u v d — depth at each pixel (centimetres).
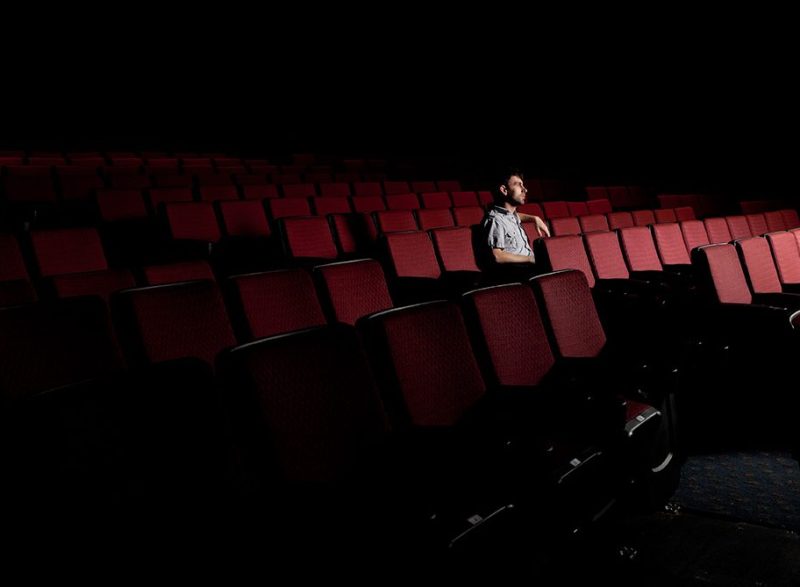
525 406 123
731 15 563
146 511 76
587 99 674
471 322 139
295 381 96
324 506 80
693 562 122
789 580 115
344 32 775
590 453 121
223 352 91
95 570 69
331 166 629
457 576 88
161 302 128
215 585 77
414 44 757
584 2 634
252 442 87
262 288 155
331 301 173
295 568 78
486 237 263
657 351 170
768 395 197
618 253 287
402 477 103
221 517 83
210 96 778
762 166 587
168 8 718
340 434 100
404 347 117
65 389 74
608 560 122
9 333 109
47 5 675
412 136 814
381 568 83
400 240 269
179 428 82
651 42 612
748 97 578
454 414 123
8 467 65
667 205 526
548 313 158
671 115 627
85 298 124
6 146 675
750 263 241
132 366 121
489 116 754
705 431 187
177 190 386
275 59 788
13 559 63
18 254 243
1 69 673
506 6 679
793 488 152
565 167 714
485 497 102
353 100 825
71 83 708
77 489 70
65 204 382
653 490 136
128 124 746
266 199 366
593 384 140
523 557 103
